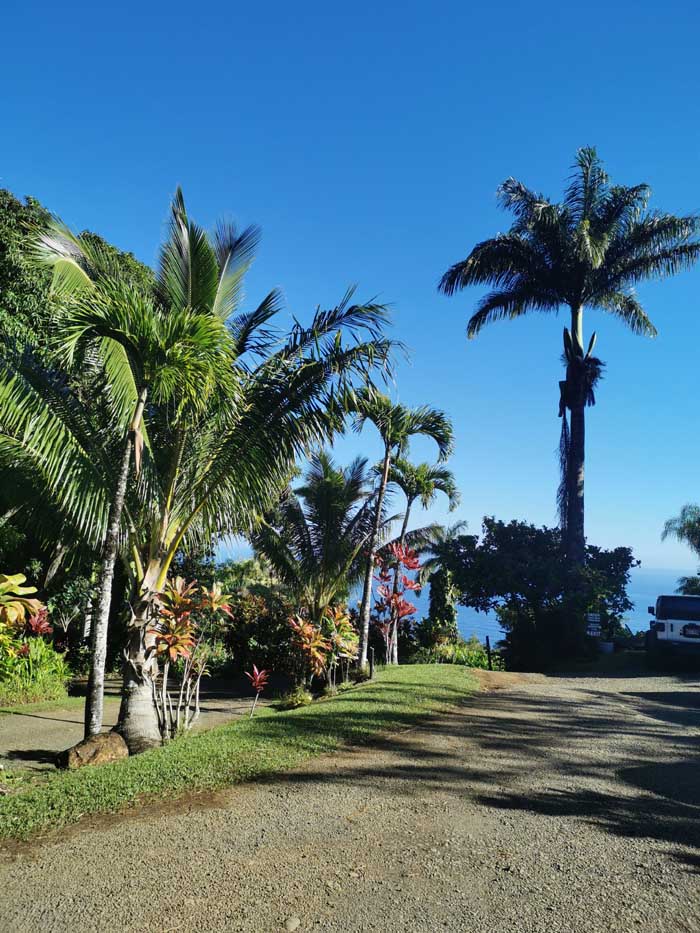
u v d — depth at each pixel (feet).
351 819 15.51
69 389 30.19
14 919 11.12
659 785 18.48
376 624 60.44
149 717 28.43
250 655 60.34
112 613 58.70
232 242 34.68
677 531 133.49
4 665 34.01
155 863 13.15
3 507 43.75
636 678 48.37
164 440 31.19
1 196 48.21
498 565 71.56
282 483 33.12
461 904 11.51
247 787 17.94
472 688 37.09
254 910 11.34
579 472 79.61
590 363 82.12
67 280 26.78
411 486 62.03
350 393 30.81
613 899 11.67
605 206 84.17
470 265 84.79
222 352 25.68
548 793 17.58
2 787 19.44
